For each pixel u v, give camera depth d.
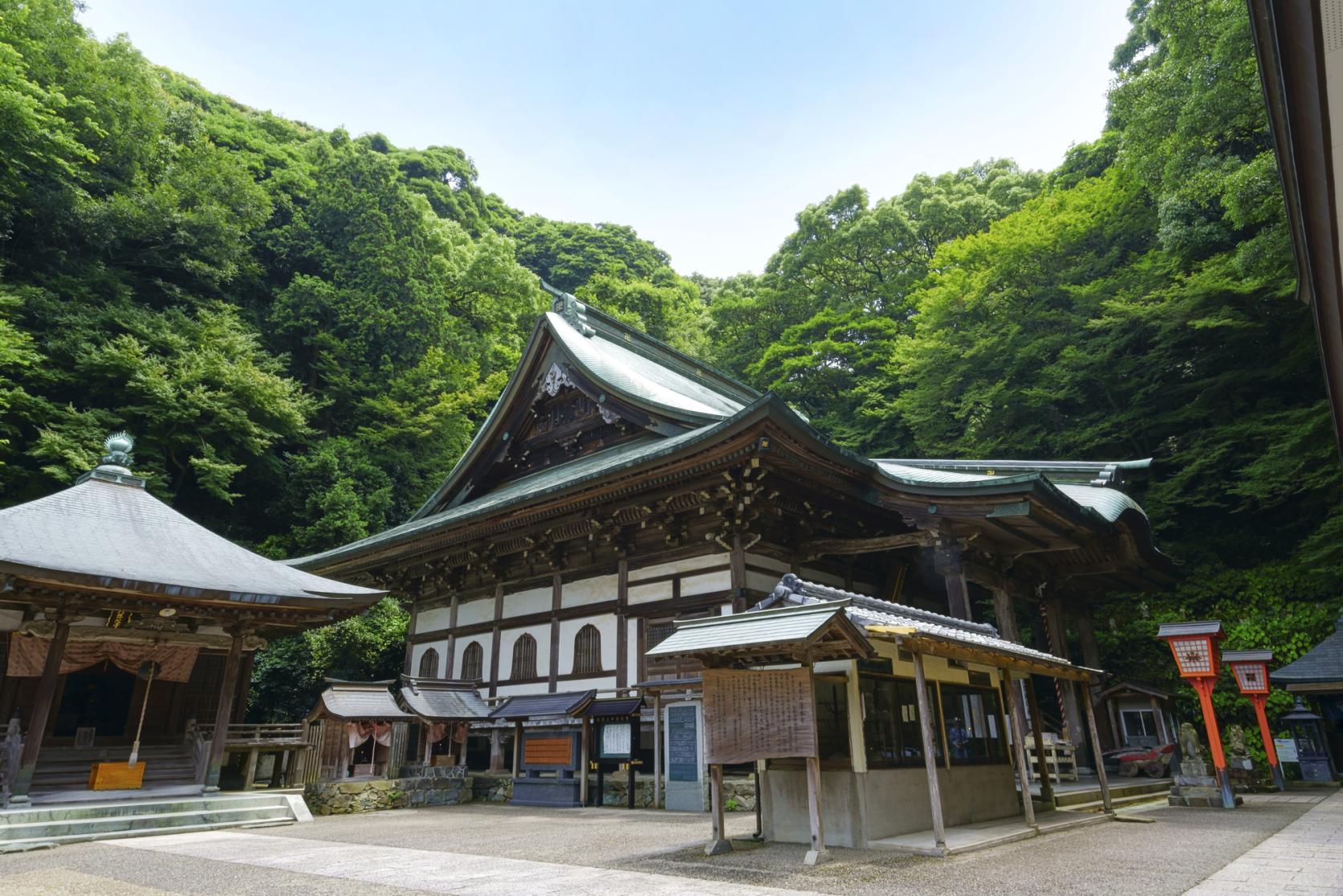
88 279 33.44
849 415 41.97
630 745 16.36
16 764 13.11
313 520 34.47
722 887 6.93
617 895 6.73
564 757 17.17
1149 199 28.52
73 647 15.35
